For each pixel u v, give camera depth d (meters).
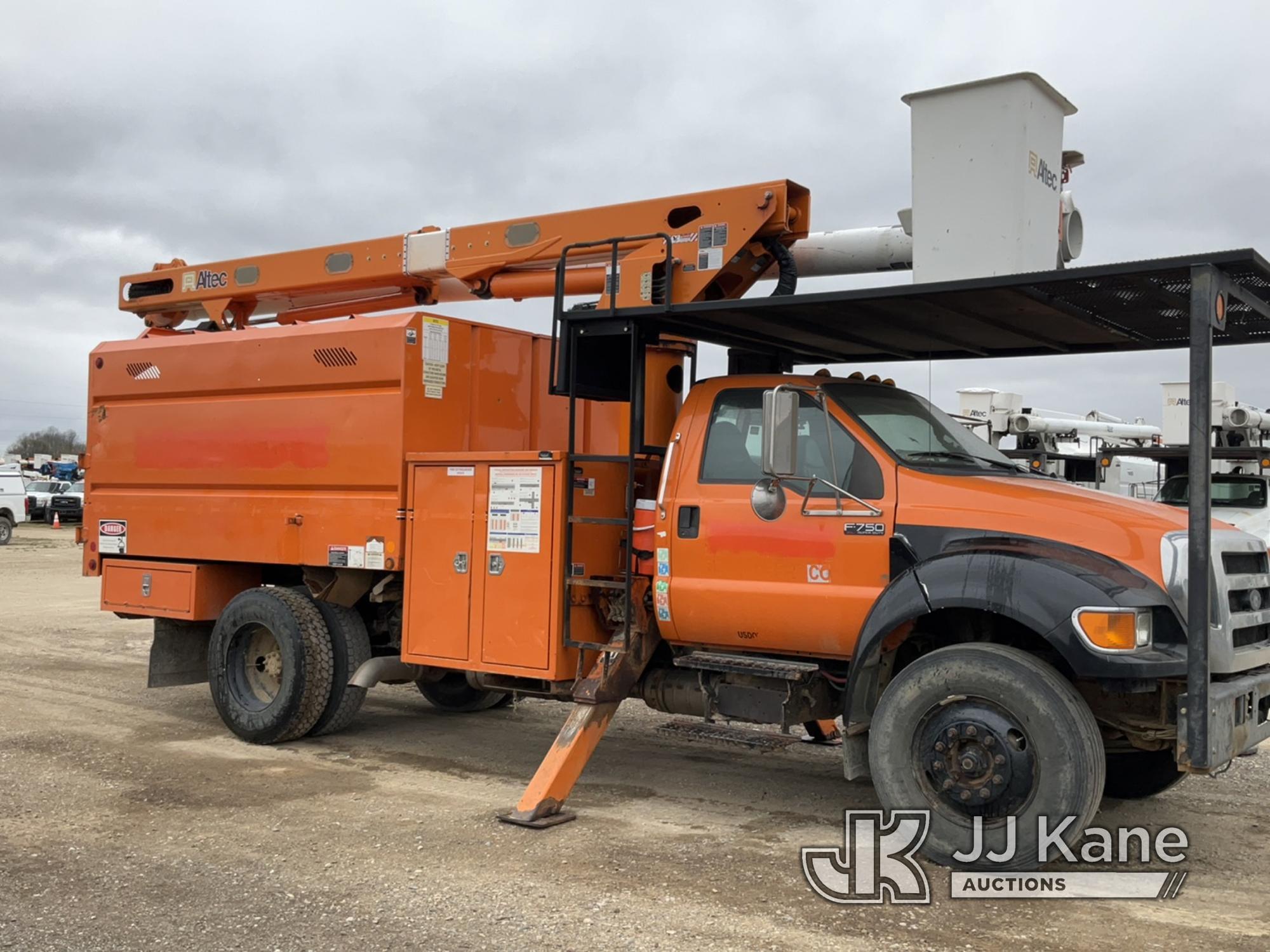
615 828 5.87
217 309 9.37
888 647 5.69
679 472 6.35
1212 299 4.75
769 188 6.34
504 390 8.03
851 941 4.30
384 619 8.35
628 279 6.54
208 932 4.36
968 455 6.11
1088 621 4.88
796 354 7.45
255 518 8.09
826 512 5.82
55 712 8.91
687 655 6.64
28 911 4.57
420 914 4.55
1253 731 5.23
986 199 5.42
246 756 7.52
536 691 6.85
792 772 7.30
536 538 6.59
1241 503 16.05
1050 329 6.32
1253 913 4.68
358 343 7.50
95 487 9.23
